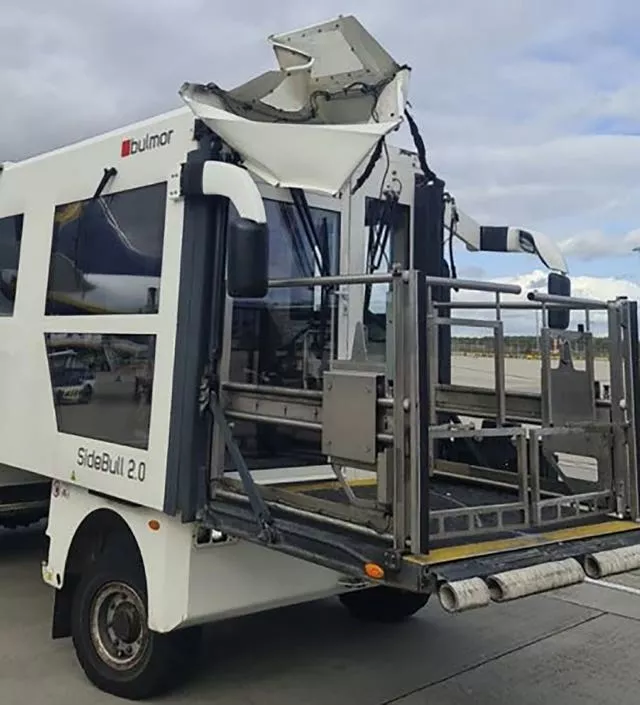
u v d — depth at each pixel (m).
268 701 4.01
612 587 6.29
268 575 3.79
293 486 3.81
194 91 3.44
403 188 4.52
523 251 4.66
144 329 3.78
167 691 4.02
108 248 4.08
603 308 3.52
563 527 3.28
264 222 3.08
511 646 4.89
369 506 2.94
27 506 5.89
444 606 2.53
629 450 3.42
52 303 4.49
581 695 4.17
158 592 3.67
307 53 3.51
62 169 4.51
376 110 3.49
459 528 3.09
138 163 3.91
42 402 4.51
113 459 3.91
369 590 5.14
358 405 2.88
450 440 4.33
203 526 3.46
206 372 3.51
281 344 3.96
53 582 4.41
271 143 3.32
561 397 3.40
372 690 4.18
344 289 4.24
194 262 3.54
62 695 4.03
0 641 4.77
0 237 5.09
